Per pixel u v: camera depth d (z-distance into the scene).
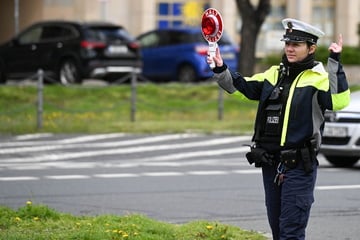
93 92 49.91
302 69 14.06
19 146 38.53
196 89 51.69
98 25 53.25
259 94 14.38
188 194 25.02
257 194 25.09
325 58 63.84
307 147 13.92
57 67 53.19
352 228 20.31
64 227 17.98
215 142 40.84
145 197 24.42
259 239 17.77
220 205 23.27
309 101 13.91
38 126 43.31
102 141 40.56
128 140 41.00
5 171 29.92
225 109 49.78
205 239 17.30
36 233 17.25
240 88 14.27
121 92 50.22
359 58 66.38
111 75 53.09
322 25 83.81
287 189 13.87
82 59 52.06
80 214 21.67
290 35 14.02
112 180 27.70
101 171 30.12
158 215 21.78
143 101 49.22
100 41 52.53
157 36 59.94
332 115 30.72
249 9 52.12
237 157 36.16
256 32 52.31
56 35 53.53
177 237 17.38
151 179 28.08
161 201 23.80
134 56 53.56
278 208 14.26
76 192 25.16
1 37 72.62
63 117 46.47
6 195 24.48
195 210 22.52
